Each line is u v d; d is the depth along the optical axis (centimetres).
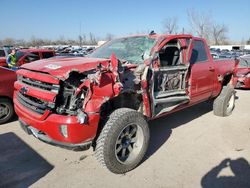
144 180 376
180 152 464
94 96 347
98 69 351
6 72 586
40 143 491
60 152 456
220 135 546
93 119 344
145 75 409
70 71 344
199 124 613
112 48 529
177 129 578
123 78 402
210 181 375
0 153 450
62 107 348
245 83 1086
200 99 577
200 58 568
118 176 385
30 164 416
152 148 480
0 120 589
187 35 500
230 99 686
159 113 457
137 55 477
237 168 411
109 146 362
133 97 420
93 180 375
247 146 492
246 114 702
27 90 383
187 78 511
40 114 361
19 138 512
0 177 380
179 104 499
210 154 458
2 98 586
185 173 396
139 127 398
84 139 347
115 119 366
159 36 479
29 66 404
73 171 397
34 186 360
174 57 497
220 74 624
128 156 398
